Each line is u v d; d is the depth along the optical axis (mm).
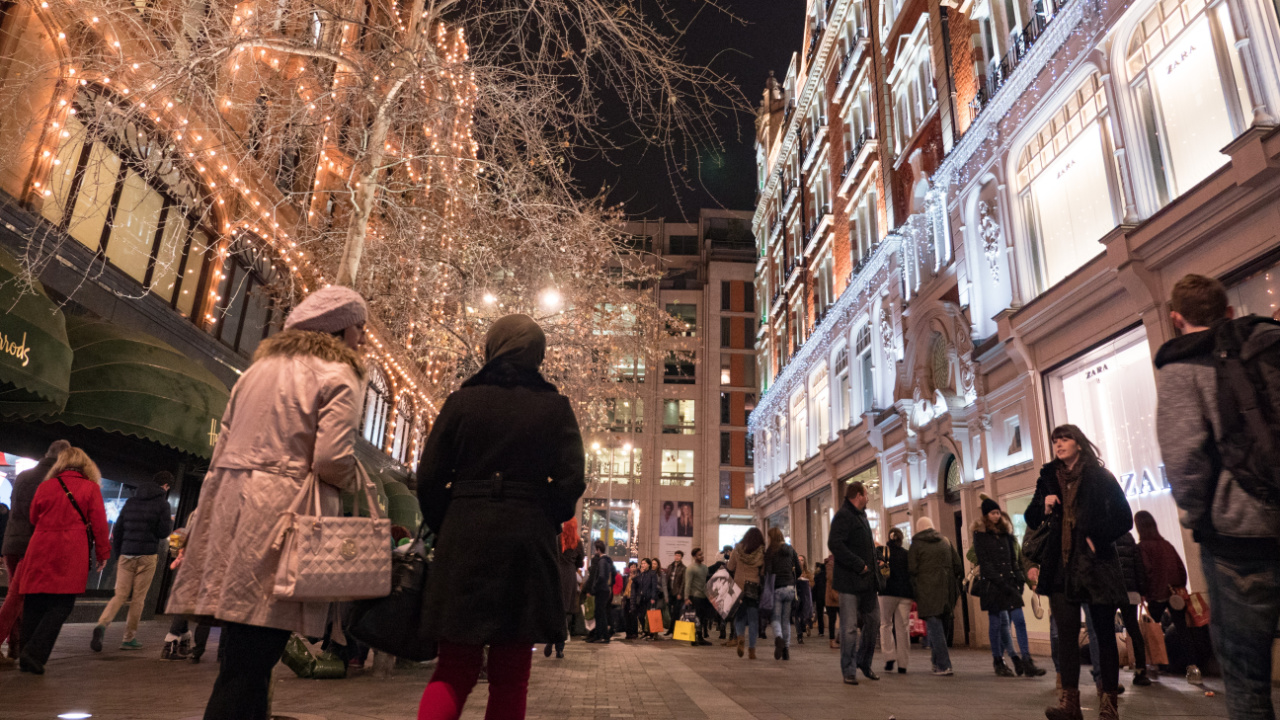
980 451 15469
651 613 16797
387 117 7531
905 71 21109
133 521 8141
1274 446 2490
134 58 7965
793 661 10859
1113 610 4793
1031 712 5734
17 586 5992
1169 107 10391
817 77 31469
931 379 18375
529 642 2562
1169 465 2723
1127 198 10773
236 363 13992
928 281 18422
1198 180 9844
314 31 7871
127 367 9383
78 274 9555
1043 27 13016
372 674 6988
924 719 5297
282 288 14352
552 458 2785
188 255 12445
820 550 29750
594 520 46969
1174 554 8461
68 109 8883
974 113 16297
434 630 2455
